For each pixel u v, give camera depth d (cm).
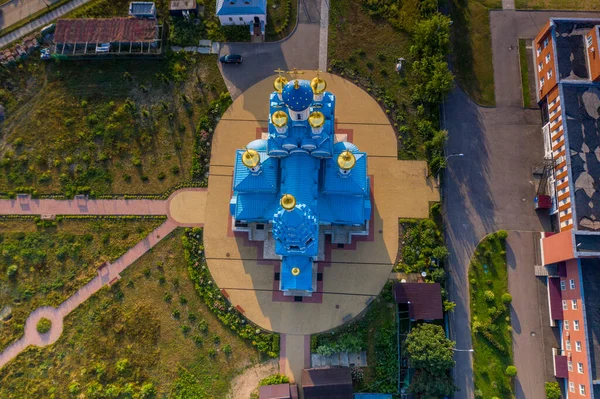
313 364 6038
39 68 7156
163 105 6938
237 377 6028
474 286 6206
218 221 6556
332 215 5866
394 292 6094
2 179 6762
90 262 6475
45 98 7038
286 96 4825
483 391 5906
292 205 4647
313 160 5622
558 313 5950
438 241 6338
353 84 6988
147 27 7094
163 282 6362
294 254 5550
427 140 6694
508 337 6038
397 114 6844
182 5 7181
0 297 6353
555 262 5928
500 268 6266
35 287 6384
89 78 7106
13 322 6250
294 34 7219
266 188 5772
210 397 5959
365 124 6838
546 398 5862
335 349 5912
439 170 6481
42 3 7456
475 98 6894
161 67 7150
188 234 6506
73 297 6347
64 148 6850
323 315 6194
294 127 5388
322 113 5403
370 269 6328
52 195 6712
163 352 6119
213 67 7125
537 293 6178
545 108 6694
